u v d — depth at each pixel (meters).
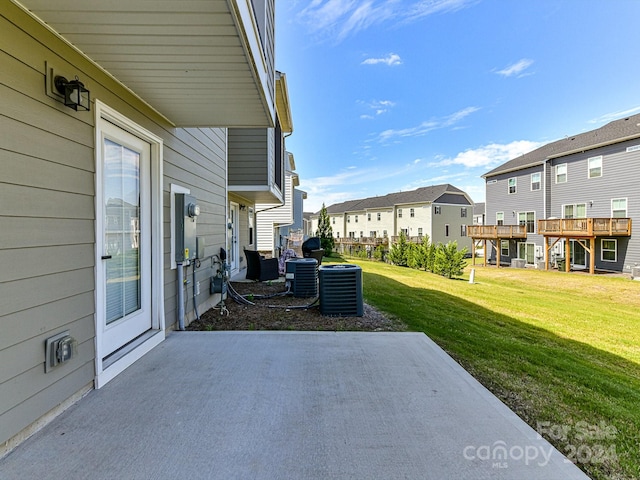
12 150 1.63
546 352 4.23
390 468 1.56
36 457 1.59
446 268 14.80
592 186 17.17
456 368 2.75
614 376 3.63
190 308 4.18
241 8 1.82
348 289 4.71
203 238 4.43
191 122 3.58
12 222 1.63
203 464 1.57
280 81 7.11
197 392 2.27
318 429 1.86
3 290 1.58
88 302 2.22
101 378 2.33
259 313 4.79
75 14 1.71
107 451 1.64
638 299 10.92
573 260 18.52
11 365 1.62
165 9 1.69
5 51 1.59
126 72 2.39
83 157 2.17
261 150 7.02
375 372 2.64
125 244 2.87
